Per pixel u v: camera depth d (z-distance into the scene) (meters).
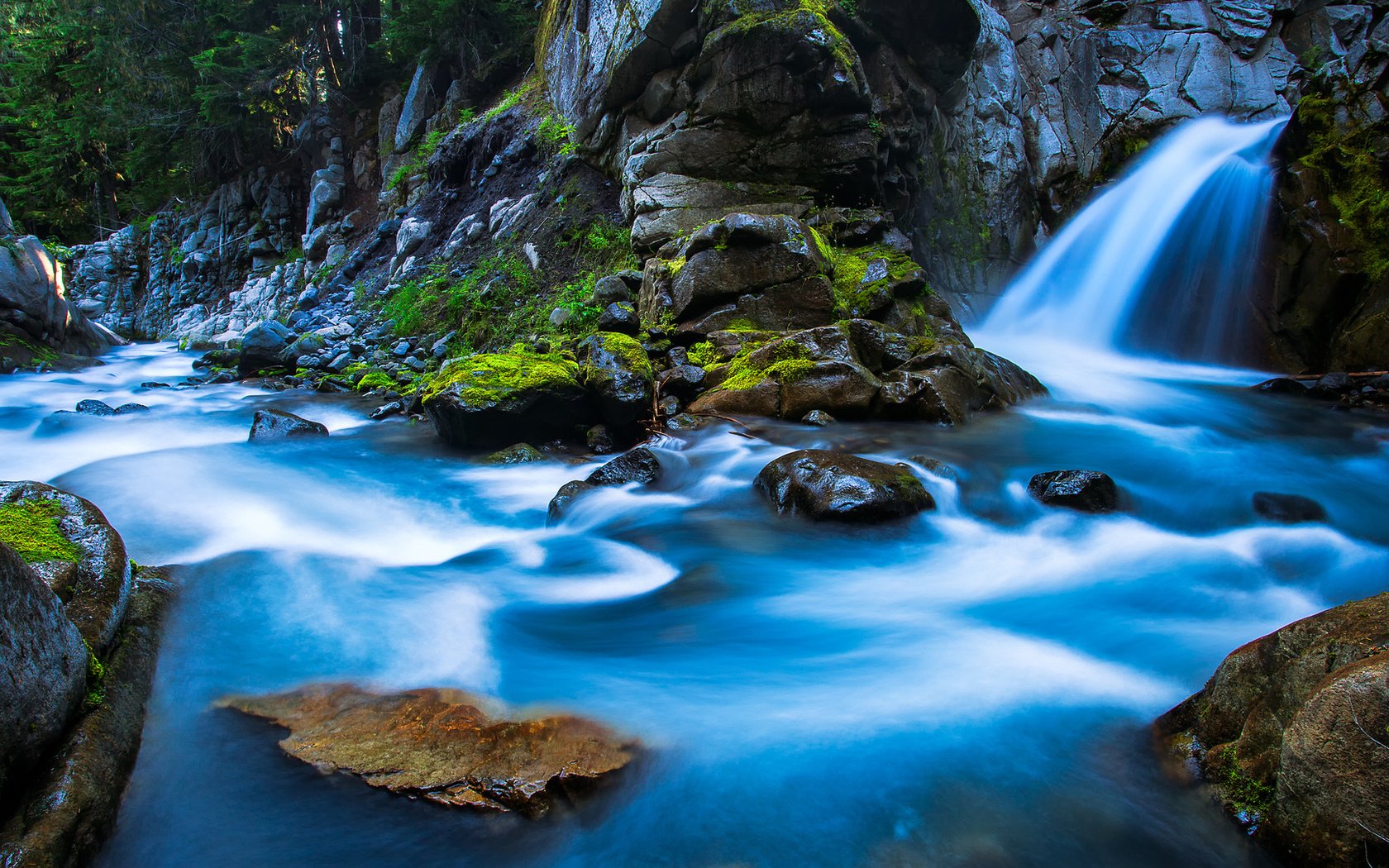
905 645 3.76
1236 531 5.34
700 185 10.38
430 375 10.24
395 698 3.12
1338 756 2.09
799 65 9.90
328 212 21.84
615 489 6.01
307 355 11.95
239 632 3.61
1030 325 14.28
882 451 6.52
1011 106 14.58
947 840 2.47
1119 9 15.40
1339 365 10.62
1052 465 6.42
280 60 21.86
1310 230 11.26
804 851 2.43
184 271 24.64
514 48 18.39
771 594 4.40
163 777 2.66
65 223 30.09
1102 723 3.05
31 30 27.34
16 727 2.27
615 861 2.40
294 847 2.44
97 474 6.18
